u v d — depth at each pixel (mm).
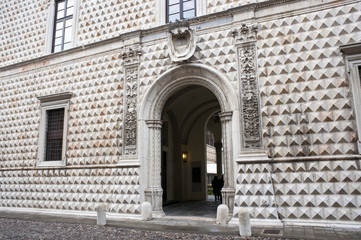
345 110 8875
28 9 15898
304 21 9836
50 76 14297
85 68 13414
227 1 11234
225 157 10234
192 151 18391
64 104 13562
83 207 11977
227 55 10711
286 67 9797
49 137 13914
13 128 14773
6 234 8148
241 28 10539
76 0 14438
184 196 17312
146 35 12273
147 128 11648
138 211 10680
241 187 9453
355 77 8898
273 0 10219
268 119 9711
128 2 13172
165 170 15828
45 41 14930
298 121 9367
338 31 9336
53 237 7727
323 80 9273
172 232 8234
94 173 12148
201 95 16031
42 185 13203
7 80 15516
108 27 13398
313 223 8539
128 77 12227
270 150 9531
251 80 10125
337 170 8664
